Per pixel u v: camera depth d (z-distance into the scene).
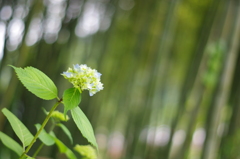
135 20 5.91
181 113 4.84
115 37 6.19
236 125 4.93
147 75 5.94
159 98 6.90
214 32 4.60
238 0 3.87
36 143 4.30
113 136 8.21
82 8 4.69
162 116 7.86
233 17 3.86
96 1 5.42
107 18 5.59
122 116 8.41
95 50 5.66
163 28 5.35
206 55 4.63
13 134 4.08
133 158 5.81
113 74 6.53
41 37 4.47
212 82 3.83
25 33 3.27
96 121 5.73
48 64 4.57
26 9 3.79
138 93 6.54
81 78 1.09
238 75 5.02
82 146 1.66
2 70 3.58
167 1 5.34
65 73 1.11
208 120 3.80
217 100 3.77
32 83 1.11
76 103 1.07
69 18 4.66
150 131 6.50
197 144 6.67
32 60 4.47
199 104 4.59
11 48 3.73
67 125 5.10
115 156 8.14
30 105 4.50
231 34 3.83
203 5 5.30
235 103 4.99
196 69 4.71
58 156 4.52
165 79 6.73
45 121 1.17
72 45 4.71
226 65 3.80
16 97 4.33
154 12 5.57
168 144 4.91
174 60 6.59
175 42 6.25
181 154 4.50
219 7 4.60
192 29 5.88
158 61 5.59
